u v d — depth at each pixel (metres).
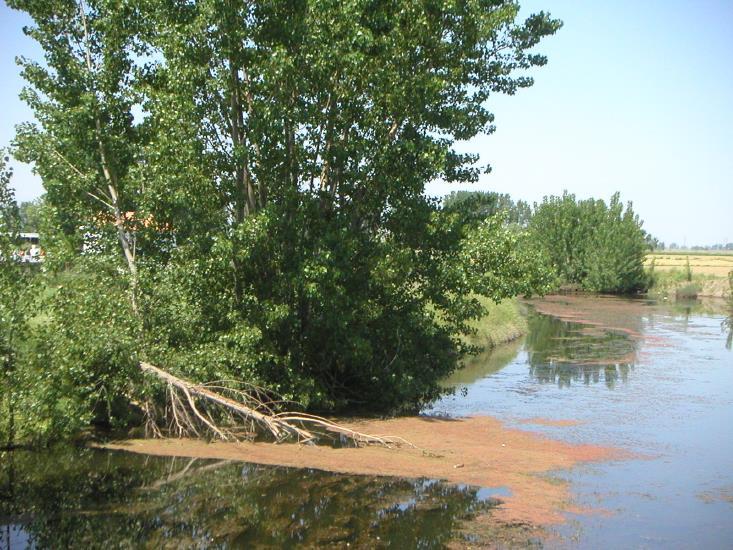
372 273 18.30
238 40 16.50
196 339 16.89
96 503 11.62
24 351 14.57
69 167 17.00
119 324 15.43
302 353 18.80
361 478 13.20
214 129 17.19
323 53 16.47
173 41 16.16
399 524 10.89
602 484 13.12
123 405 15.89
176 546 9.95
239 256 16.39
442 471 13.75
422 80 18.12
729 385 23.94
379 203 19.08
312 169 17.84
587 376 25.61
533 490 12.69
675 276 77.75
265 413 17.55
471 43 19.83
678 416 19.14
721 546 10.28
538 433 17.08
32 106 17.14
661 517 11.43
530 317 48.19
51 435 14.80
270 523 10.85
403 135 19.16
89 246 17.50
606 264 72.19
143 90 17.17
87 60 17.59
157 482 12.74
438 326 20.56
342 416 18.67
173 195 16.02
